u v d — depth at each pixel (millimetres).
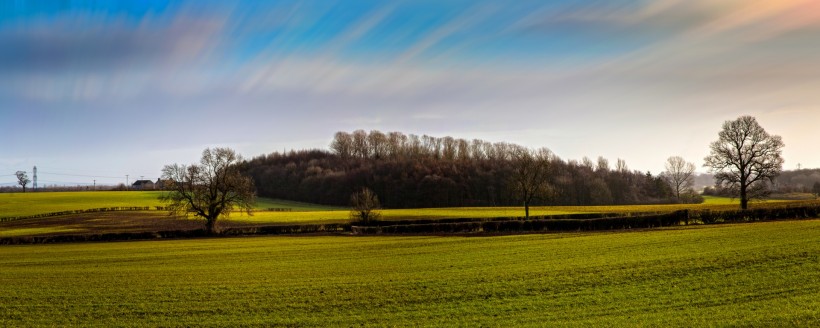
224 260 48125
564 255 41719
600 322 23391
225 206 82625
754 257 33406
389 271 38344
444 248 51438
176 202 82188
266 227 79438
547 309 25984
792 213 61688
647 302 26078
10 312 28781
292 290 32344
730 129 79688
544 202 145250
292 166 182375
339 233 76000
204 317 26906
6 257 55375
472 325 24094
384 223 82750
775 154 77250
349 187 158750
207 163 81625
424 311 26703
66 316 27875
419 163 162750
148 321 26562
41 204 128375
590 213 87688
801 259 31828
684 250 39188
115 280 37812
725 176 80062
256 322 25688
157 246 64062
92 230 86062
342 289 32188
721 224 59688
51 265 47844
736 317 22797
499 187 147875
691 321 22688
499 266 38031
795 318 22062
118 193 162625
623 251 41438
